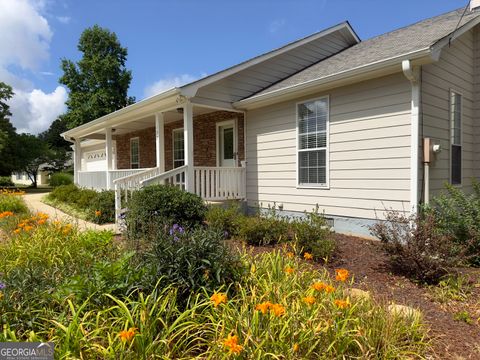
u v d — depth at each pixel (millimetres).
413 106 5336
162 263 2594
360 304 2529
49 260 3291
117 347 1874
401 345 2316
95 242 3750
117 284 2395
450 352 2402
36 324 2141
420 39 6227
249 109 8336
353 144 6223
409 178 5410
